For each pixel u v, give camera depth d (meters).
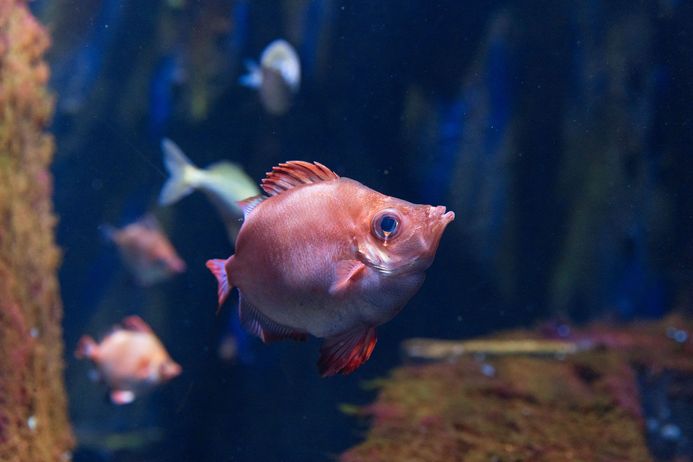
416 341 2.46
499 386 1.83
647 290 3.84
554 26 3.68
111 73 4.24
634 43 3.60
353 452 1.44
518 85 3.81
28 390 1.42
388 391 1.84
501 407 1.69
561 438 1.50
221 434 3.92
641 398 1.88
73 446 1.62
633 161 3.77
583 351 2.31
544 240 4.02
